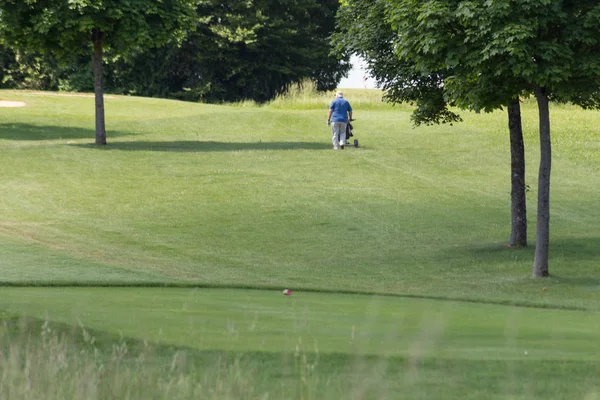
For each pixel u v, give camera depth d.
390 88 53.38
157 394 11.15
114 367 12.51
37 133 102.00
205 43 197.38
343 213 61.41
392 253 48.81
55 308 21.20
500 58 37.81
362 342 16.48
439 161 87.19
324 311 23.36
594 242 52.03
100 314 20.23
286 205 63.97
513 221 51.22
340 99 93.69
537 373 13.68
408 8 39.56
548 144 41.91
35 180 72.25
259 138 103.62
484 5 36.62
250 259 46.16
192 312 21.80
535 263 42.09
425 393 12.12
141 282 32.72
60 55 93.69
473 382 12.83
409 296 31.00
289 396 11.35
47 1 86.25
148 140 99.06
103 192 67.94
